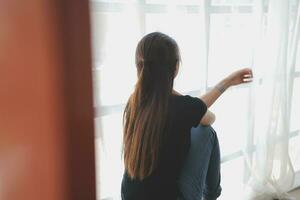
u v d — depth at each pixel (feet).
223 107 6.33
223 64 5.99
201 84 5.68
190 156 4.45
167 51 3.94
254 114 6.69
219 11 5.73
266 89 6.70
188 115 3.99
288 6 6.44
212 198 5.03
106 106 4.69
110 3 4.42
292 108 7.72
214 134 4.78
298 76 7.52
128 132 4.09
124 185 4.29
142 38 4.26
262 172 7.18
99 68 4.42
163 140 3.93
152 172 4.00
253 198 7.25
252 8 6.19
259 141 6.98
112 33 4.51
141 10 4.74
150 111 3.90
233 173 6.92
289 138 7.71
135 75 4.80
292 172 7.62
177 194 4.24
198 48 5.52
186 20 5.28
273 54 6.55
